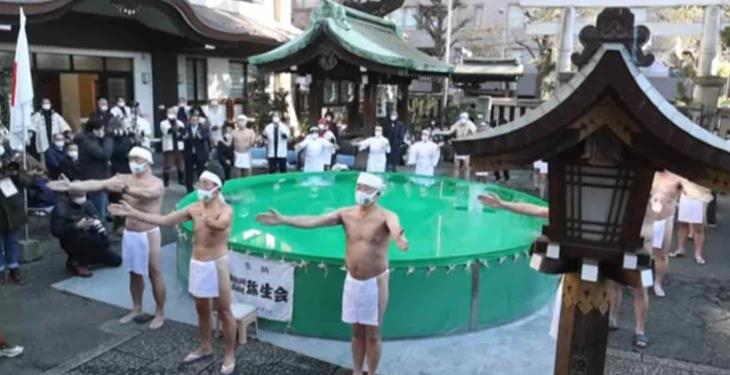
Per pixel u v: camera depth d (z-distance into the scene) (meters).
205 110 16.06
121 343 4.87
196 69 16.28
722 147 1.92
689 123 2.06
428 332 5.22
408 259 5.10
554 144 2.18
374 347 4.09
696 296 6.25
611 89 1.96
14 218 6.01
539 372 4.62
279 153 11.56
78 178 7.55
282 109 17.94
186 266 6.07
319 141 11.37
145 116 14.52
